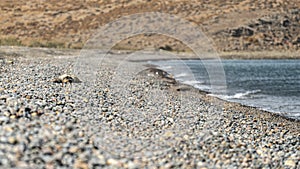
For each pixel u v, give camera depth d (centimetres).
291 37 9200
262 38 9038
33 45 6550
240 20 9544
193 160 1086
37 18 9362
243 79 4350
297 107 2531
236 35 9025
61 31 8675
